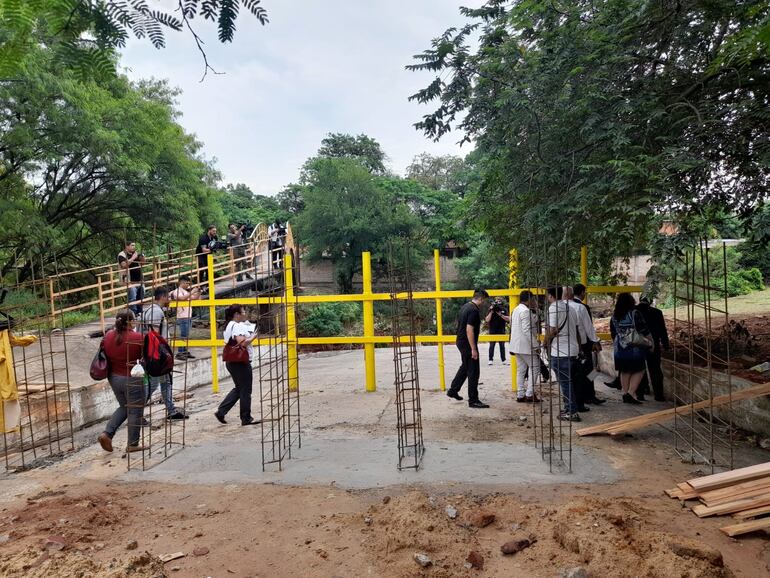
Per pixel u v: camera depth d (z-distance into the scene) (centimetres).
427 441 637
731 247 1864
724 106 604
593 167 635
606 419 706
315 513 459
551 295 720
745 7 554
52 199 2022
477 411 771
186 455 625
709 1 585
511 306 883
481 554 382
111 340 625
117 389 621
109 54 212
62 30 201
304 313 3012
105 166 1845
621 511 421
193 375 1141
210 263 1013
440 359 918
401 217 3697
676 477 508
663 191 547
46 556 388
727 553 371
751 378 681
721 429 652
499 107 703
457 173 5028
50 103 1555
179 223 2142
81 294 2328
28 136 1523
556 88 678
